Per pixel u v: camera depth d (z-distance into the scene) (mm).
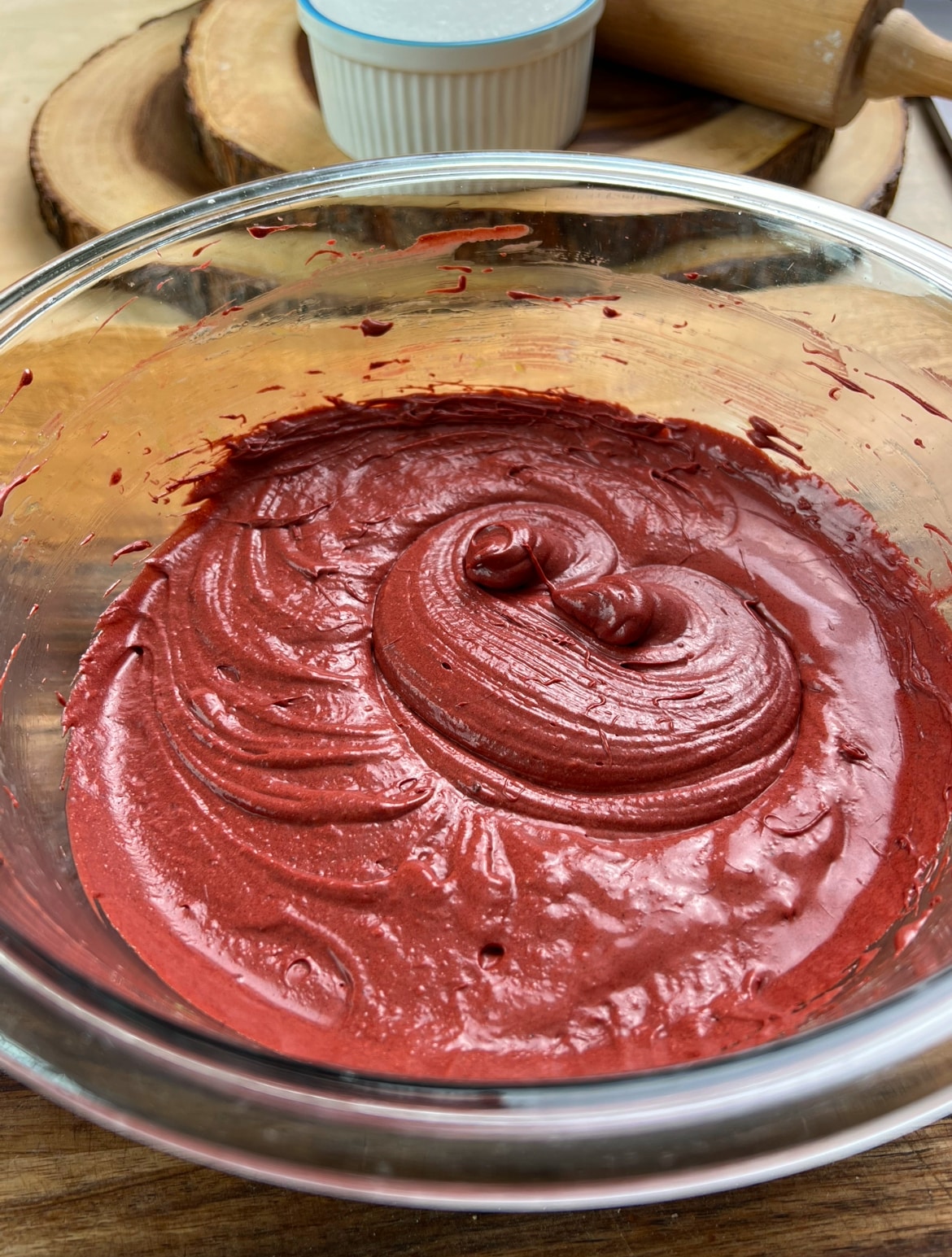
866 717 226
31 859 192
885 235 234
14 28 431
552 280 274
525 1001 177
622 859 198
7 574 228
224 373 269
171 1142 124
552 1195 121
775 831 204
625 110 355
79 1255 156
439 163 254
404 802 206
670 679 230
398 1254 156
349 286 270
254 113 343
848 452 261
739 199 246
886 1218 159
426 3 308
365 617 248
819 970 182
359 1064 168
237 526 268
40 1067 130
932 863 195
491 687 226
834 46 312
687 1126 124
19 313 226
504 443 288
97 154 346
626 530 267
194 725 226
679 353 281
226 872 200
